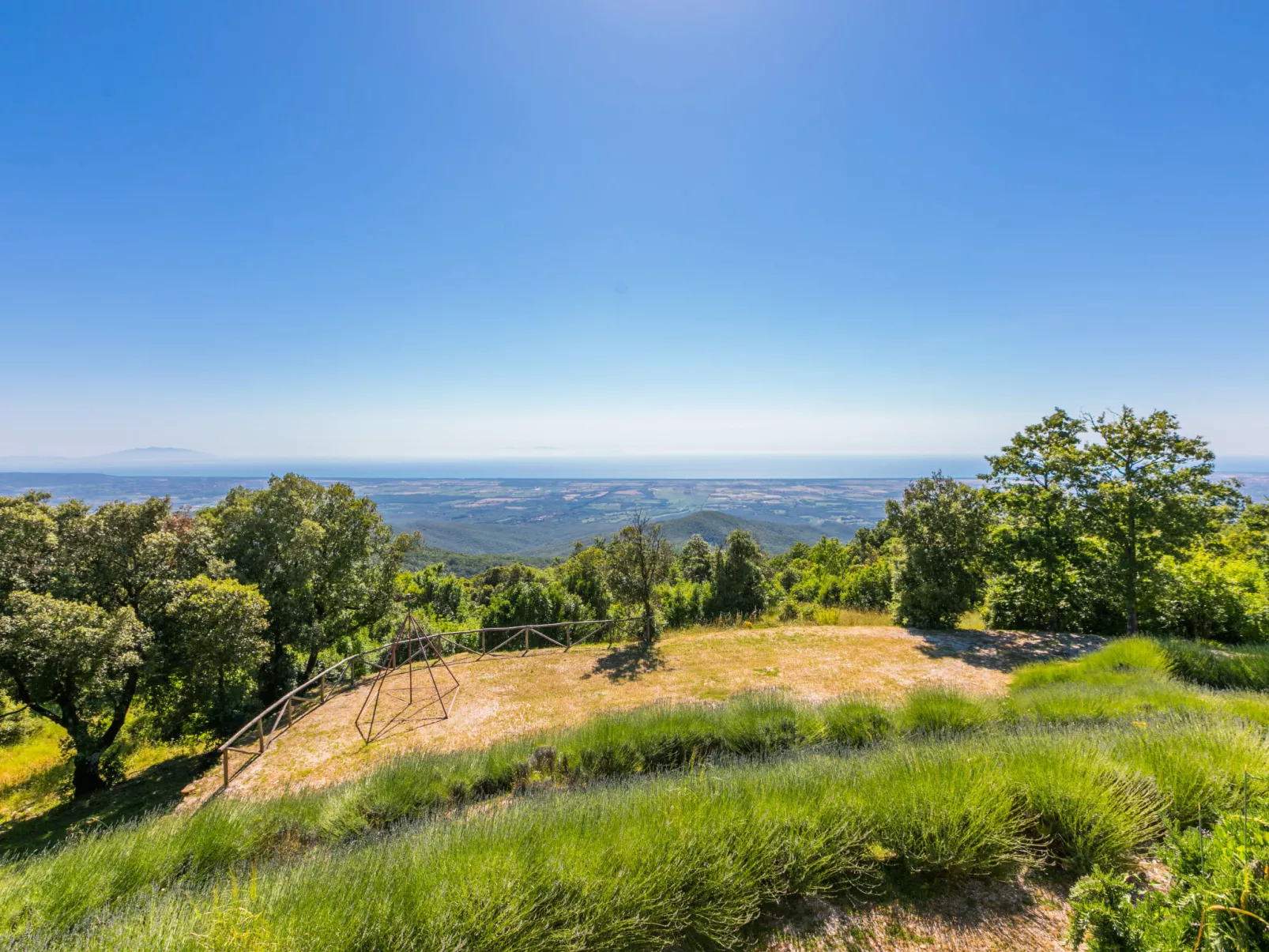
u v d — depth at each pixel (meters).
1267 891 1.70
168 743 14.40
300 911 2.60
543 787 6.10
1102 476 11.38
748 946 2.64
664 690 9.98
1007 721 6.28
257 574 14.59
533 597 20.56
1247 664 7.74
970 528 12.60
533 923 2.62
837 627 14.04
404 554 18.59
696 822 3.24
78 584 10.82
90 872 3.69
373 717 9.05
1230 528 13.46
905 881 3.02
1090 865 2.88
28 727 12.32
